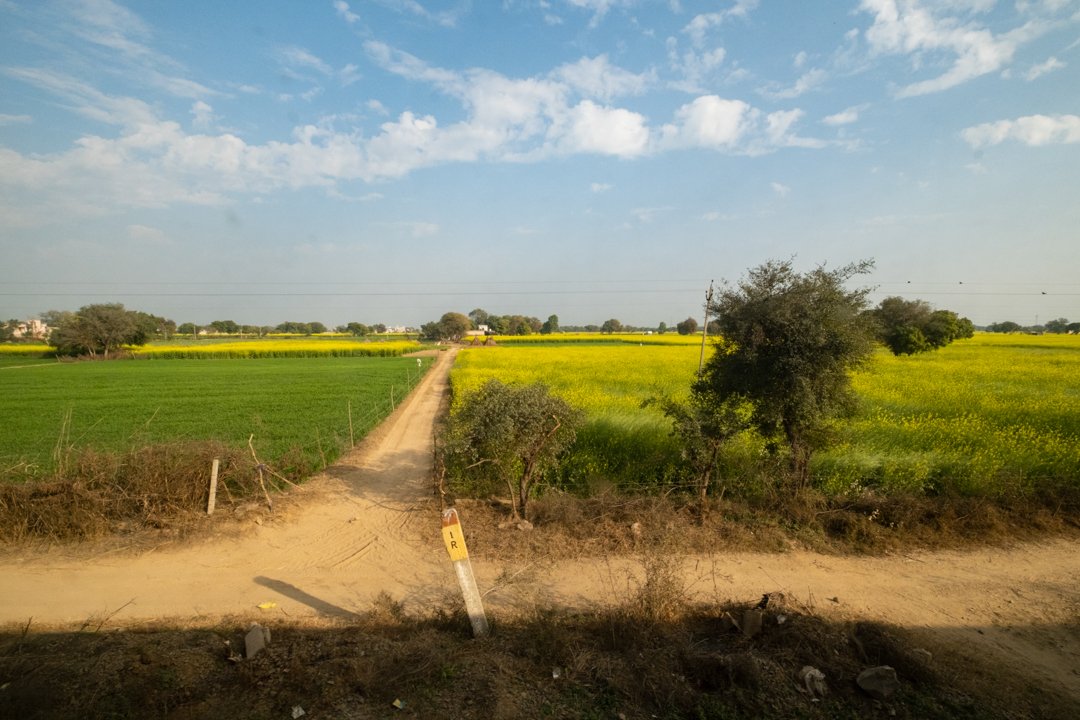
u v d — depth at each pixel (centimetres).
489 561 773
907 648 525
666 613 582
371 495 1132
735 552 805
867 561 786
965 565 775
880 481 1086
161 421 2128
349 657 498
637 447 1261
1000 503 962
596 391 2170
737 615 589
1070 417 1614
